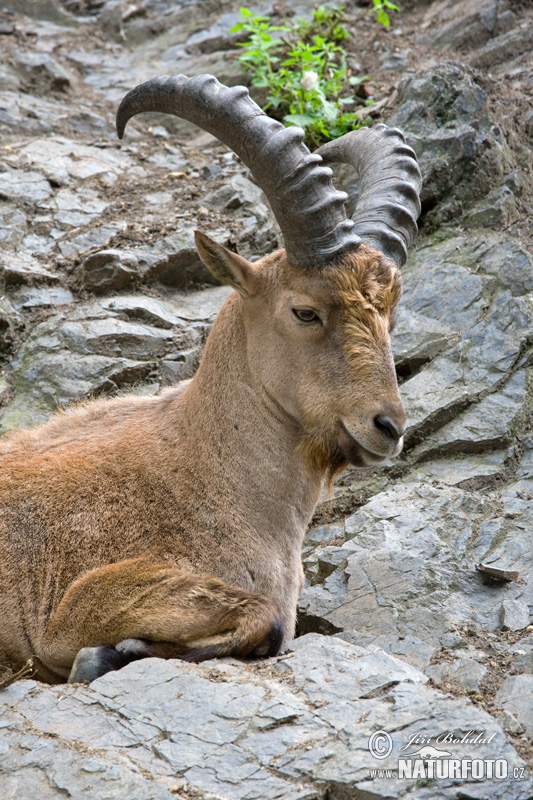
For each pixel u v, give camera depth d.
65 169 18.33
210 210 17.12
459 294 14.33
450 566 10.30
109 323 14.45
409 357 13.73
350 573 10.36
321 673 8.02
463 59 20.17
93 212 17.02
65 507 9.38
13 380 14.05
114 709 7.68
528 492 11.61
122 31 24.08
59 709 7.77
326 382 8.81
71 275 15.59
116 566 8.94
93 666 8.48
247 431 9.52
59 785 6.89
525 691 8.02
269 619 8.59
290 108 18.55
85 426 10.44
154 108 9.60
